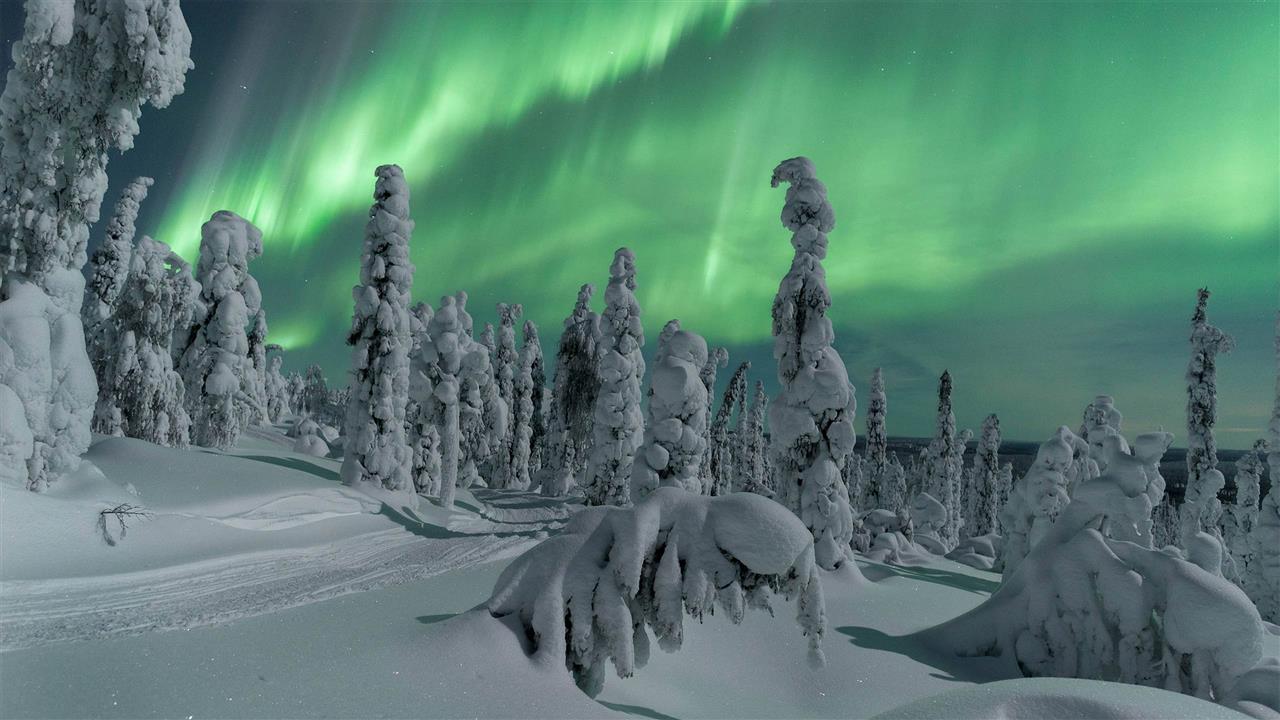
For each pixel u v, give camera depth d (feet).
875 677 42.75
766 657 42.91
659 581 26.84
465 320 160.76
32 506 41.24
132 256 100.78
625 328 102.63
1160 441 52.90
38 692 19.04
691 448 77.92
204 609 32.07
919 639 49.55
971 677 45.01
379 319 91.30
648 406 81.15
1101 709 18.22
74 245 50.70
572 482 165.89
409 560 56.75
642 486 77.41
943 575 91.81
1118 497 48.49
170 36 50.72
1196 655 37.70
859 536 108.47
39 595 32.86
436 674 21.95
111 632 25.62
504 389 184.65
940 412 182.29
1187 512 110.01
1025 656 45.24
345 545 63.98
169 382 98.53
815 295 78.69
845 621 54.49
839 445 74.74
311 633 25.41
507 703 21.48
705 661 39.83
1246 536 109.70
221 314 112.06
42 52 48.98
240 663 21.62
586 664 25.93
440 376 106.11
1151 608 40.96
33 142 49.16
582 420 151.64
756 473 206.90
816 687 40.57
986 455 181.06
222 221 116.98
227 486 66.74
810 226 79.92
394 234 94.32
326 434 197.57
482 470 209.05
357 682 20.74
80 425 47.96
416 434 119.24
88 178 50.70
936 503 139.95
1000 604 47.55
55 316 48.14
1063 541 48.96
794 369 78.84
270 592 38.27
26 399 44.80
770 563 26.53
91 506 45.32
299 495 71.00
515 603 26.55
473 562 56.80
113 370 95.96
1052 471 75.15
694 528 27.63
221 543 52.85
